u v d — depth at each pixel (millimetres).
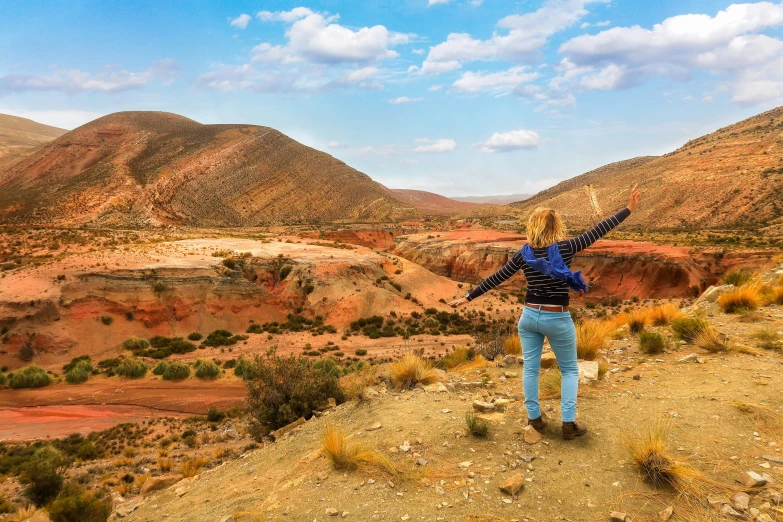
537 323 4250
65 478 16453
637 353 7395
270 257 74062
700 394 5238
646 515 3256
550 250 4102
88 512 6293
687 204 131125
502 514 3395
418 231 160125
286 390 9438
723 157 146625
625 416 4863
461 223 177875
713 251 71500
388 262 83125
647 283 72875
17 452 23750
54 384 39719
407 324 63688
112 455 22734
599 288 76688
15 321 46344
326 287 67625
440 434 4840
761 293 10578
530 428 4555
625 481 3670
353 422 5863
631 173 169500
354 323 62031
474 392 6434
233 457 13570
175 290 57938
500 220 184500
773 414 4520
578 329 8594
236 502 4441
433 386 6703
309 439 5812
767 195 118125
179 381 40125
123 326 52406
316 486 4184
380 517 3510
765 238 82625
